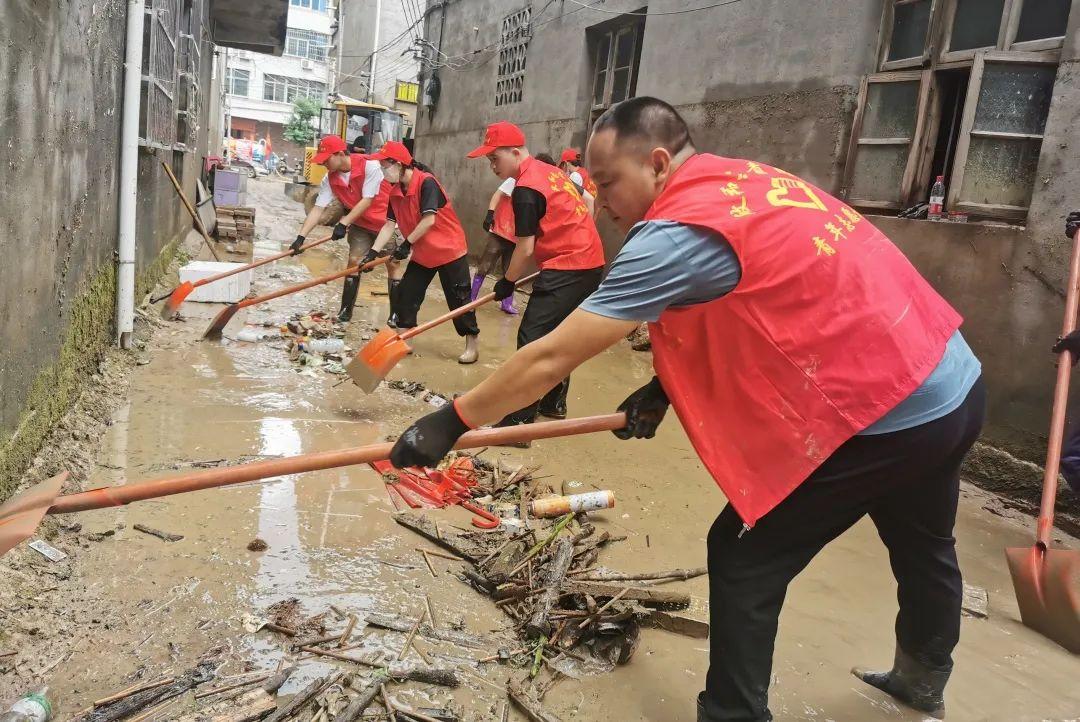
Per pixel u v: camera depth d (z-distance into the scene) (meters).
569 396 5.50
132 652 2.26
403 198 5.85
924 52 5.17
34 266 3.06
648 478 4.08
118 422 4.02
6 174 2.65
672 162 1.92
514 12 11.23
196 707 2.05
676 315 1.84
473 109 12.56
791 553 1.90
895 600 3.04
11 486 2.80
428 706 2.18
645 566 3.12
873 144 5.48
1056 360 4.15
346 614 2.56
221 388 4.75
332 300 8.07
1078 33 4.11
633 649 2.48
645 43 8.06
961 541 3.71
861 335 1.74
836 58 5.81
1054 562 2.87
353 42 31.70
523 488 3.73
